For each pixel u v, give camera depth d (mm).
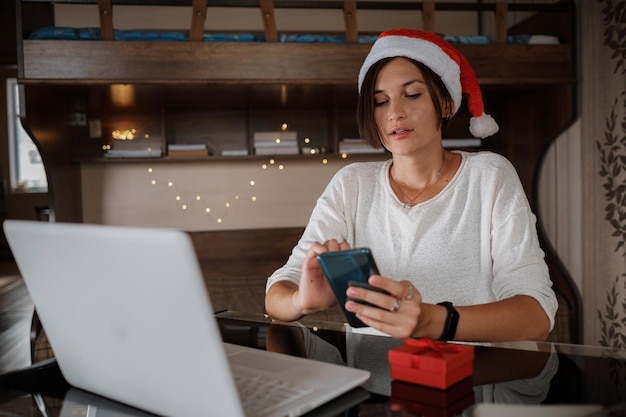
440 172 1498
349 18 3152
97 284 746
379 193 1549
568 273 3465
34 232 783
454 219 1452
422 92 1399
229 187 4160
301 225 4238
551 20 3486
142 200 4074
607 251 3090
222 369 681
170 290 669
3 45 5457
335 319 3170
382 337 1174
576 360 1004
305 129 4215
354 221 1568
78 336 834
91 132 4004
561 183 3535
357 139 4145
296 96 3625
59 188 3590
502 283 1271
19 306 5277
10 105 9461
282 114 4188
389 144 1446
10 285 6328
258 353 1005
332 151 4133
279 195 4207
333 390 819
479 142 4223
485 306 1102
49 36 2988
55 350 907
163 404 772
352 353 1061
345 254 925
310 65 3109
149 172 4066
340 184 1578
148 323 718
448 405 804
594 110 3164
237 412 699
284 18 4293
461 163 1484
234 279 3926
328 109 4180
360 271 931
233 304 3711
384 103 1443
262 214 4199
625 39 2896
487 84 3266
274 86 3197
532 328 1119
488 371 949
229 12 4254
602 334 3135
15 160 9641
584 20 3221
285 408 758
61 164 3641
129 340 756
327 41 3186
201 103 3906
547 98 3545
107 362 815
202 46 3037
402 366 899
